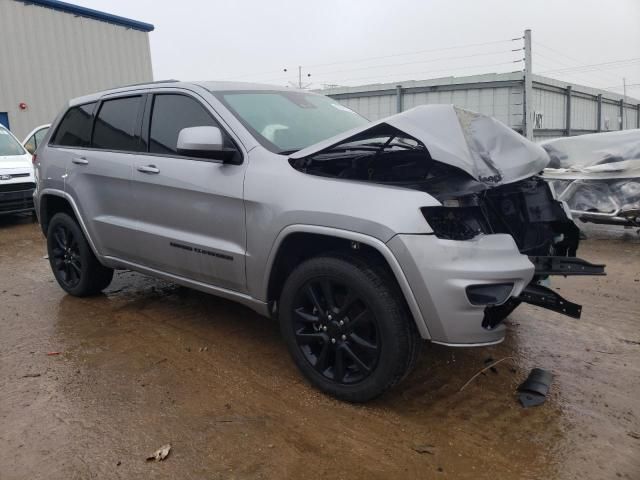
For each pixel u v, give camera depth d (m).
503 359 3.77
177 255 3.91
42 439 2.82
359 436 2.86
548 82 24.02
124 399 3.22
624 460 2.66
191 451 2.73
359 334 3.09
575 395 3.28
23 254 7.17
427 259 2.76
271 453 2.71
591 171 7.55
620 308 4.77
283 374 3.54
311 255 3.42
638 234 7.79
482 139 3.16
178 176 3.80
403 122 3.04
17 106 16.39
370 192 2.96
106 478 2.53
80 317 4.58
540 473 2.57
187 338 4.11
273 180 3.30
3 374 3.54
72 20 17.70
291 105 4.16
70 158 4.77
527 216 3.48
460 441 2.82
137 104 4.35
